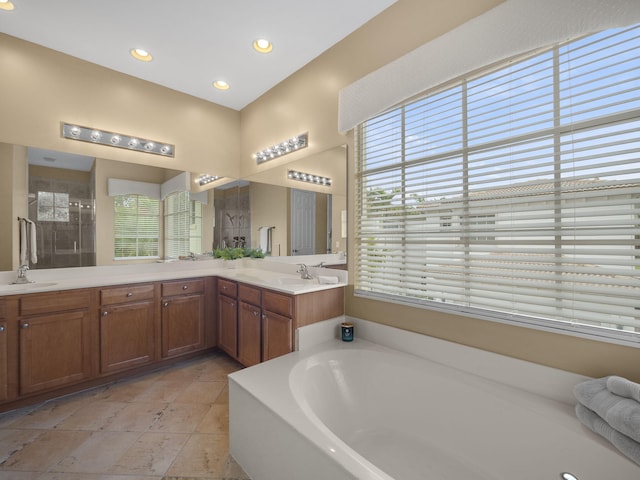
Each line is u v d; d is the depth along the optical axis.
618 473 1.14
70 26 2.33
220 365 2.93
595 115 1.45
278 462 1.38
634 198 1.37
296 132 2.99
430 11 1.96
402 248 2.18
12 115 2.45
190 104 3.44
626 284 1.34
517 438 1.46
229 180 3.73
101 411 2.15
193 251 3.43
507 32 1.60
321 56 2.71
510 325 1.67
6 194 2.41
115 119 2.94
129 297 2.59
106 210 2.88
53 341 2.24
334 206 2.62
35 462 1.67
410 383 1.89
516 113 1.65
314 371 1.95
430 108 2.02
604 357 1.40
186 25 2.33
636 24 1.33
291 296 2.23
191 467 1.65
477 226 1.80
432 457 1.66
